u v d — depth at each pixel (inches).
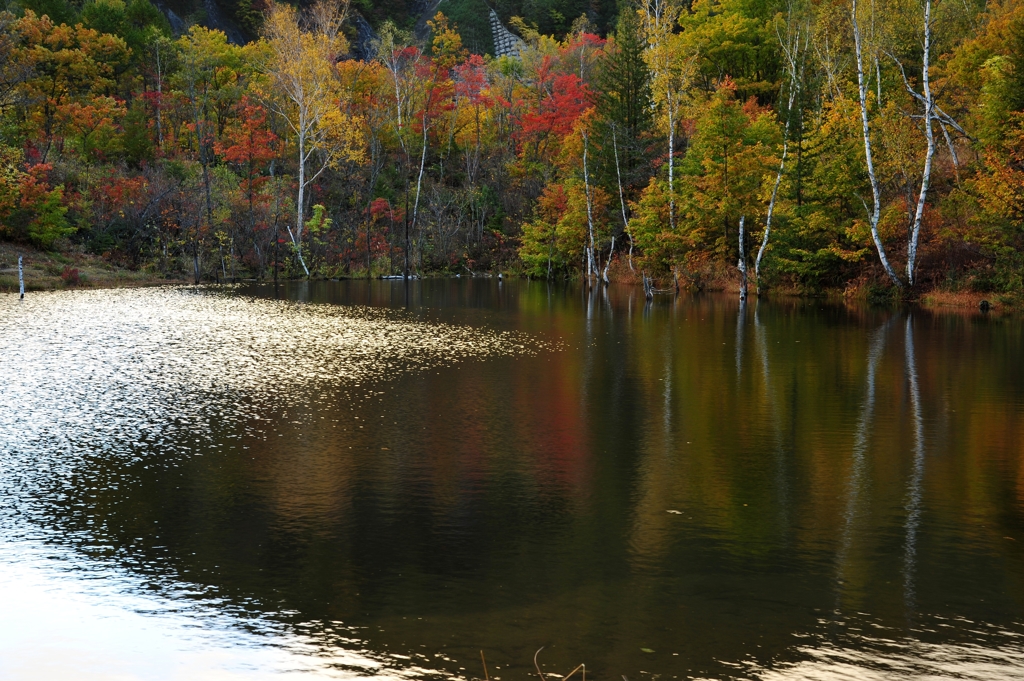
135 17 3425.2
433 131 3467.0
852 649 254.5
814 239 1743.4
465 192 3137.3
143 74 3221.0
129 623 268.7
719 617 275.7
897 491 417.4
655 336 1066.7
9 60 2062.0
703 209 1820.9
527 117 3085.6
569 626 268.1
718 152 1769.2
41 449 482.9
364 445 501.4
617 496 406.3
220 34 3415.4
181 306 1441.9
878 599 291.1
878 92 1759.4
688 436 530.3
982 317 1305.4
